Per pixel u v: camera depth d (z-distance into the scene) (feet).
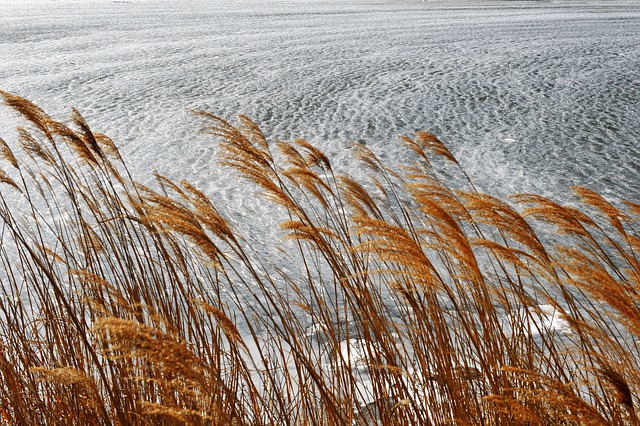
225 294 17.08
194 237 7.30
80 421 7.79
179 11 168.35
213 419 5.81
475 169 34.04
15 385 8.36
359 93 56.75
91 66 69.97
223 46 88.53
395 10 166.71
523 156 36.76
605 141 40.32
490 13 151.12
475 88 59.41
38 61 72.90
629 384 8.07
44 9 182.80
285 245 22.04
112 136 40.27
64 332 8.88
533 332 12.71
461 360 9.73
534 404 7.32
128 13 158.71
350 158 35.63
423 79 64.13
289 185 28.73
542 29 111.34
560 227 9.39
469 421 7.66
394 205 26.48
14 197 26.22
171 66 70.74
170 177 31.24
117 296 6.66
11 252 19.26
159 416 7.04
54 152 33.37
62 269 14.51
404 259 7.39
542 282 17.19
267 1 245.86
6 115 44.21
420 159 35.78
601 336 8.21
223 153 9.49
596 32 106.83
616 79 63.36
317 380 7.37
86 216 23.09
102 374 6.28
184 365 4.75
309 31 109.60
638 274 9.33
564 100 53.67
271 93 56.39
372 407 9.32
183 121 44.78
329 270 19.74
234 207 26.58
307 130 42.98
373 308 8.46
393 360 8.46
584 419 5.84
